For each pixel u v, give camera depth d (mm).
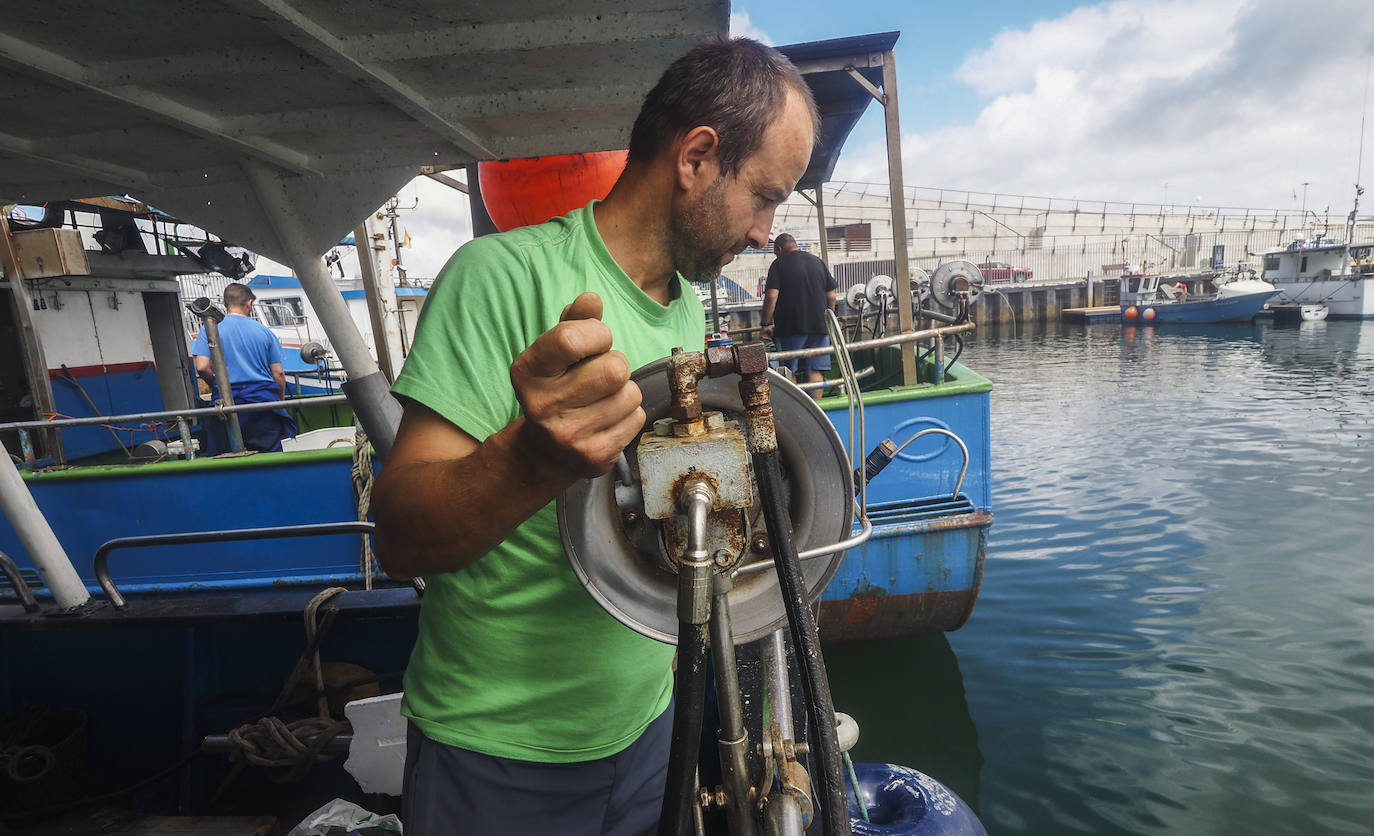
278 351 5184
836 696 4137
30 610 2346
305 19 1408
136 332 7586
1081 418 12875
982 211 46406
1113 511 7461
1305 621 4871
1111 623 4984
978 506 3807
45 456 6043
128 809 2510
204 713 2648
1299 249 33406
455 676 1025
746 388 689
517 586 971
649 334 982
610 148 2271
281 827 2453
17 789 2438
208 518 3842
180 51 1487
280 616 2307
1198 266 48031
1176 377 17625
